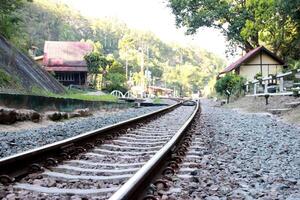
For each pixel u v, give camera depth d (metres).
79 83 65.44
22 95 14.02
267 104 22.00
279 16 35.59
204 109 26.28
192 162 6.03
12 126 11.65
